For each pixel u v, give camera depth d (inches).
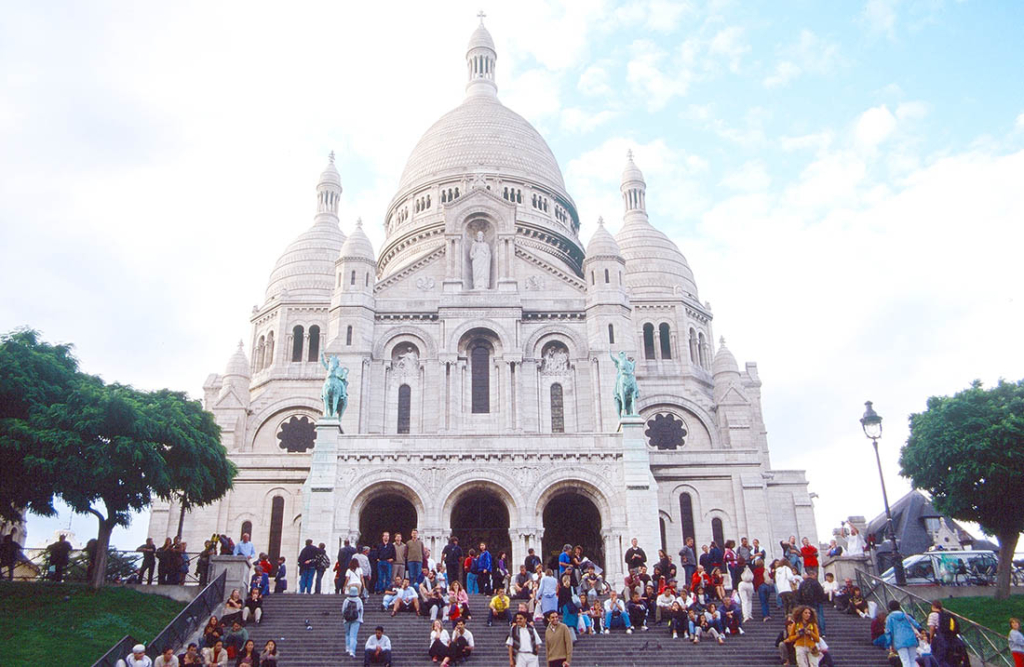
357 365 2358.5
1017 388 1653.5
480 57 4055.1
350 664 1216.8
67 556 1569.9
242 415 2711.6
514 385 2351.1
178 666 1115.3
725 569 1539.1
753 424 3157.0
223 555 1501.0
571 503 2159.2
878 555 1777.8
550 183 3412.9
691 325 3026.6
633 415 2063.2
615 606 1390.3
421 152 3580.2
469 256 2576.3
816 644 1075.3
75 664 1186.6
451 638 1273.4
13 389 1546.5
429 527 1956.2
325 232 3272.6
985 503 1563.7
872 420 1571.1
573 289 2559.1
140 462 1542.8
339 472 2003.0
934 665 1115.3
